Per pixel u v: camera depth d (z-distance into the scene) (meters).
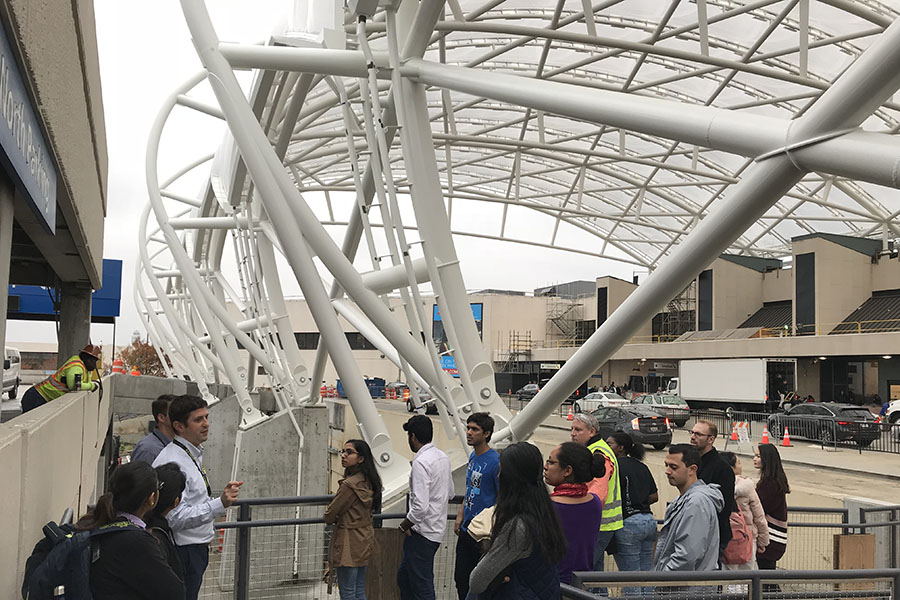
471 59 32.75
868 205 43.53
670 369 69.31
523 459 4.47
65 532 3.81
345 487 7.09
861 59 5.51
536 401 10.41
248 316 24.78
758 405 45.88
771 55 26.39
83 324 17.39
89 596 3.62
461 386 11.23
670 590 5.83
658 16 27.41
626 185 51.22
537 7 27.28
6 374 38.75
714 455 7.01
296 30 15.16
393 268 11.55
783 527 8.43
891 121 32.69
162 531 4.44
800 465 23.78
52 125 5.28
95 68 9.61
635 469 7.26
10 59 3.75
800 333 57.78
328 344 11.86
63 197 7.95
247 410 23.00
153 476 3.90
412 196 10.64
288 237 11.32
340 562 7.05
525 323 91.69
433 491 6.92
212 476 27.25
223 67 11.13
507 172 51.94
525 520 4.38
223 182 24.19
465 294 10.97
